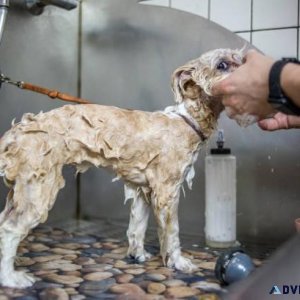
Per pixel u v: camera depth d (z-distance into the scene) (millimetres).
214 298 557
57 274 664
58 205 1038
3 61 913
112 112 685
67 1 966
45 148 619
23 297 571
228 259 624
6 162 607
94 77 1077
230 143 931
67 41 1054
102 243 861
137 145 678
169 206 693
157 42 1001
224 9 925
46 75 1009
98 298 573
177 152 686
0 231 607
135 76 1032
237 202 930
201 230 964
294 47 862
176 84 697
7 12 842
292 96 462
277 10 873
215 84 611
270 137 892
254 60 519
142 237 758
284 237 891
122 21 1035
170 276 664
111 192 1060
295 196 877
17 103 947
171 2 981
